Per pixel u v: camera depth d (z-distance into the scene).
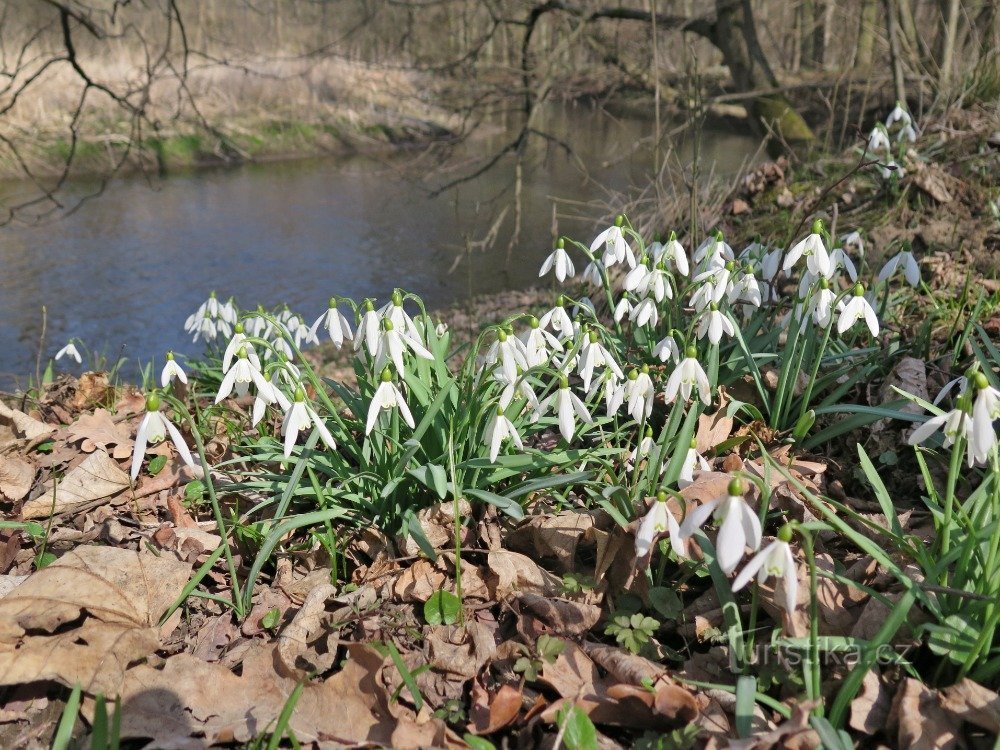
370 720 2.16
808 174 7.43
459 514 2.77
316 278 12.30
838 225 6.06
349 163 20.84
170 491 3.38
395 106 23.95
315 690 2.23
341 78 23.06
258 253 13.62
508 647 2.36
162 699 2.20
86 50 19.58
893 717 2.00
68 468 3.58
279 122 21.66
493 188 17.75
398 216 16.05
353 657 2.23
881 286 4.07
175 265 12.87
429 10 14.30
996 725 1.92
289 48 23.05
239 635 2.53
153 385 4.89
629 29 12.69
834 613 2.30
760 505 2.67
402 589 2.62
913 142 6.86
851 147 7.47
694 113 7.51
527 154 20.09
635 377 2.62
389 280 12.04
